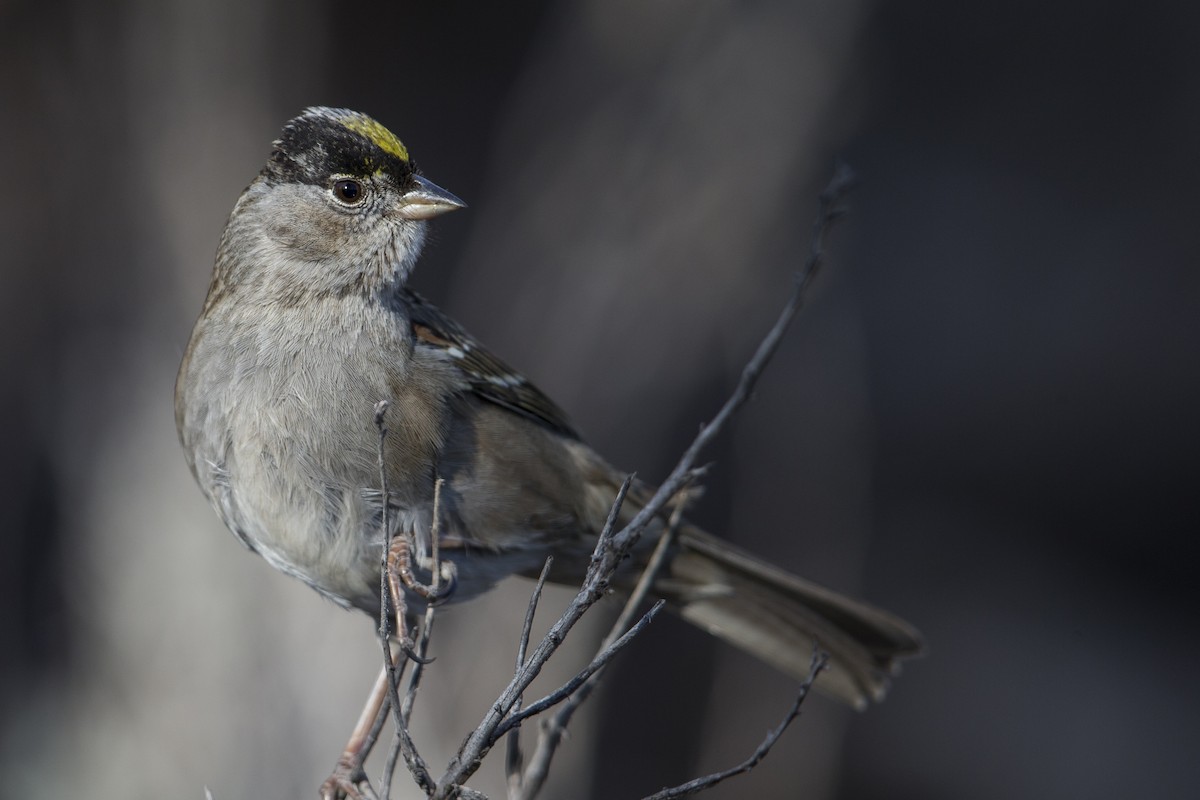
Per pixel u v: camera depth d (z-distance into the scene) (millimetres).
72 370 12516
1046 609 16516
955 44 16984
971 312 17375
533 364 11609
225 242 6406
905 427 16891
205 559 11383
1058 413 17203
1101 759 15141
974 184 17422
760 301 12062
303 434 6055
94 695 11508
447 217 14242
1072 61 17281
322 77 12945
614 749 13977
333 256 6199
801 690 4938
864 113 13805
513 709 5117
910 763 15305
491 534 6684
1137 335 17344
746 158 11719
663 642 14453
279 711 10930
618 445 11680
